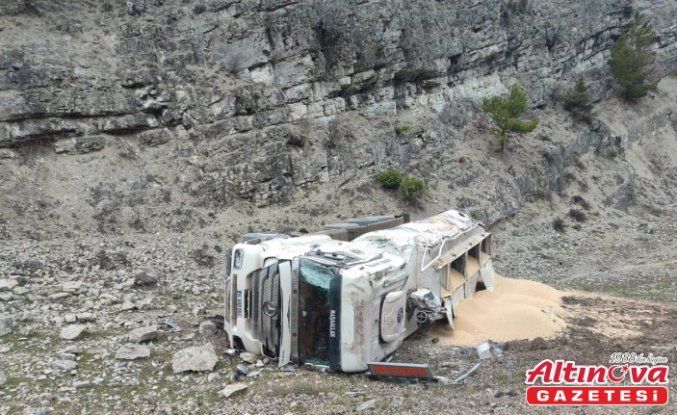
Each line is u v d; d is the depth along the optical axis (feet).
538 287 48.55
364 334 26.50
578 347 32.09
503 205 88.89
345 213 72.33
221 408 22.98
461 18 103.76
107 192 56.34
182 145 63.82
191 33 69.31
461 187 87.30
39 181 53.83
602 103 132.67
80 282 39.04
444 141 92.73
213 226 60.39
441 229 37.86
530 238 87.10
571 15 129.90
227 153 66.23
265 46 72.90
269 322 27.99
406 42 90.58
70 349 27.99
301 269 27.14
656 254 86.58
